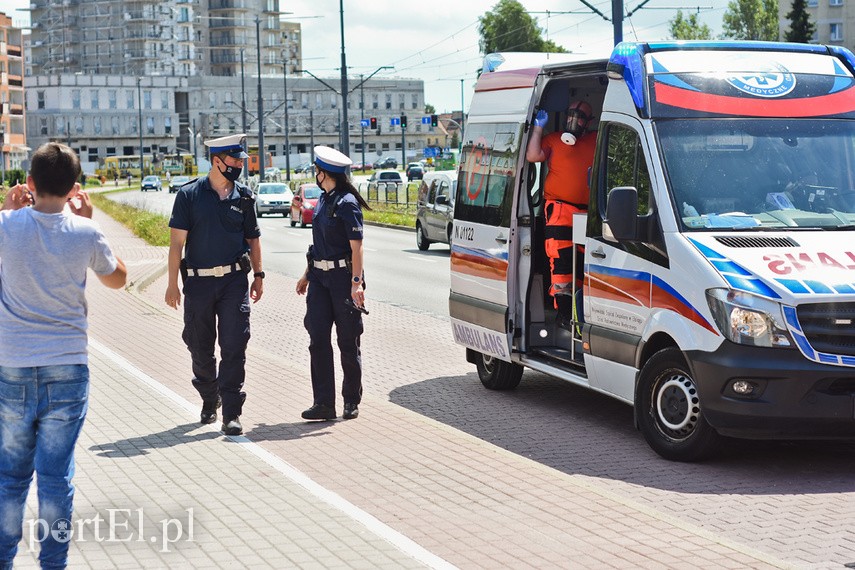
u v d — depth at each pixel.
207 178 8.70
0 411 5.07
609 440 9.01
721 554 5.76
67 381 5.07
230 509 6.51
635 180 8.73
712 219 8.31
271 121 171.25
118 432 8.60
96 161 163.75
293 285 23.09
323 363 9.19
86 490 6.93
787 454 8.49
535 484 7.16
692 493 7.45
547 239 10.13
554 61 10.12
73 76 162.12
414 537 6.08
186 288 8.70
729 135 8.66
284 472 7.37
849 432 7.78
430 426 8.91
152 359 12.28
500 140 10.81
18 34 136.38
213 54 196.88
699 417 8.04
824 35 105.88
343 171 9.20
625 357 8.74
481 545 5.93
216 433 8.59
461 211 11.55
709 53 9.09
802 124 8.82
